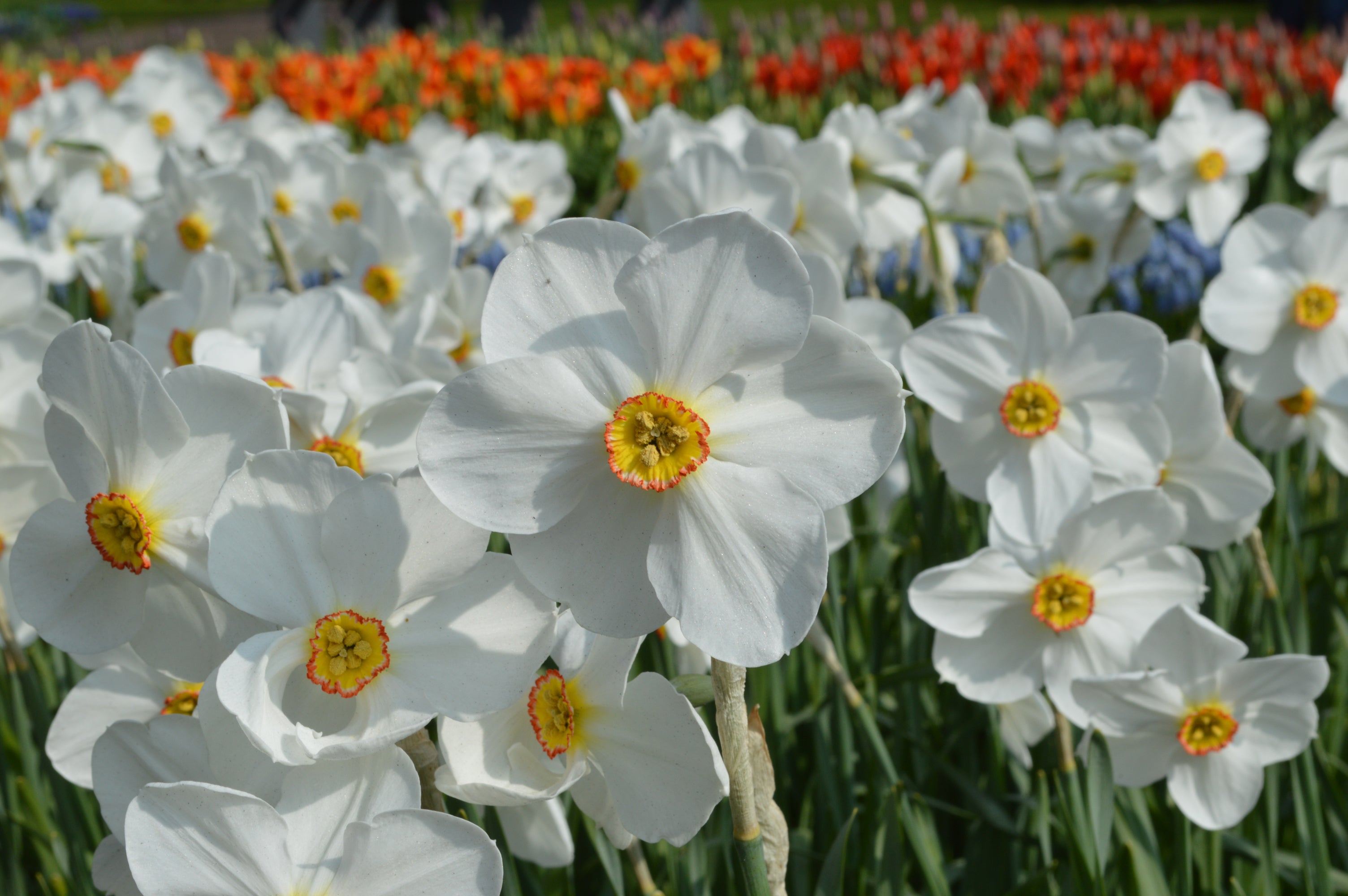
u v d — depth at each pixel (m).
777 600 0.49
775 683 0.67
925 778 0.69
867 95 2.49
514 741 0.52
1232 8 6.72
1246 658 0.70
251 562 0.50
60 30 7.54
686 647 0.62
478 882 0.49
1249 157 0.93
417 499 0.49
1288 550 0.75
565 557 0.49
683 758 0.51
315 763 0.49
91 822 0.66
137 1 9.66
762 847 0.51
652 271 0.49
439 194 1.01
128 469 0.51
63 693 0.70
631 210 0.83
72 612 0.52
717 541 0.49
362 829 0.49
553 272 0.49
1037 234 0.89
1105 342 0.61
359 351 0.62
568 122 2.22
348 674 0.50
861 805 0.68
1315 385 0.68
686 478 0.49
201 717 0.50
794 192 0.73
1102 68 2.41
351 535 0.49
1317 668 0.59
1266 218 0.69
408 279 0.78
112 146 1.09
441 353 0.67
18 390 0.62
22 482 0.60
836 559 0.66
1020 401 0.61
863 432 0.49
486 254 1.28
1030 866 0.69
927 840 0.65
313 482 0.49
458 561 0.50
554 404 0.49
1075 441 0.62
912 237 0.83
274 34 4.58
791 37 3.43
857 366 0.49
